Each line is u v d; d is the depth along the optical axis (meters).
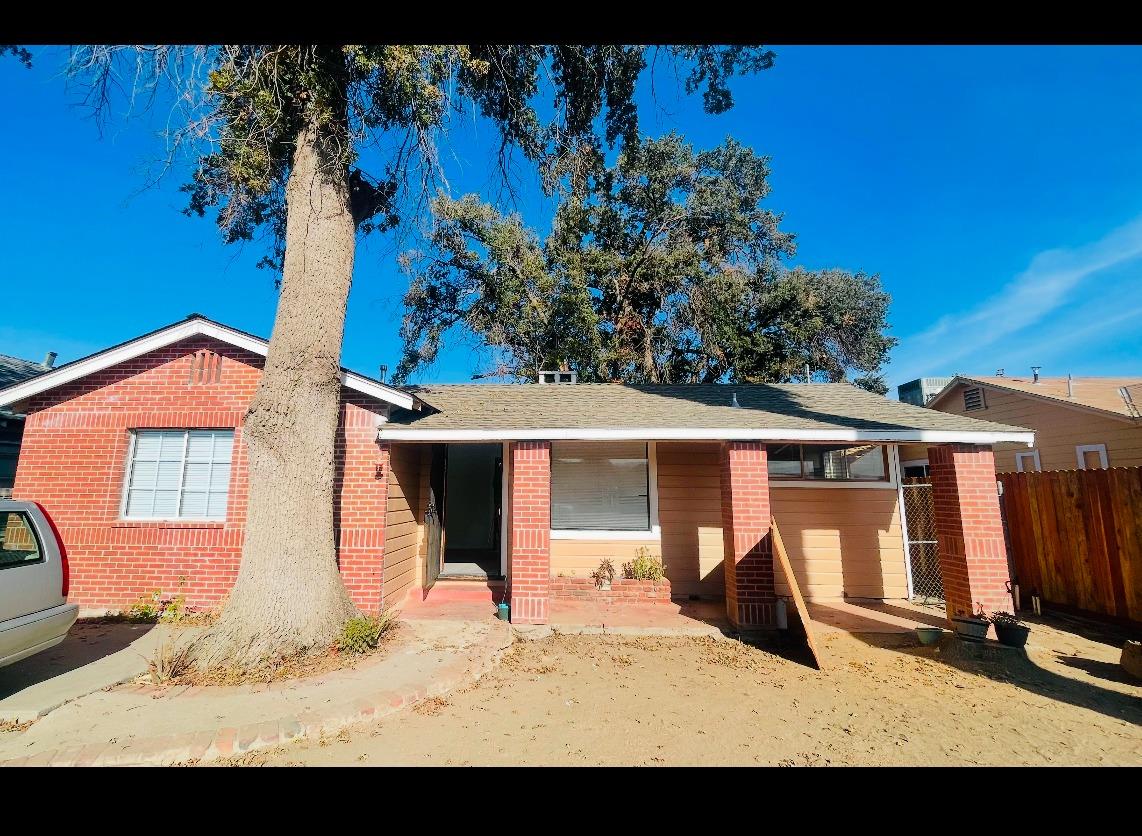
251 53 6.41
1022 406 15.21
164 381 8.51
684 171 23.42
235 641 5.74
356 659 5.94
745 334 23.05
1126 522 7.54
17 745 4.02
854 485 10.18
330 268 6.81
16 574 4.93
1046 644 7.06
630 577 9.41
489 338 23.75
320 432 6.54
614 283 23.58
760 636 7.44
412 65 6.67
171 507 8.37
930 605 9.45
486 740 4.34
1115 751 4.22
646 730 4.55
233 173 6.86
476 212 21.69
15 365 15.01
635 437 8.03
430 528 10.04
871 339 25.28
